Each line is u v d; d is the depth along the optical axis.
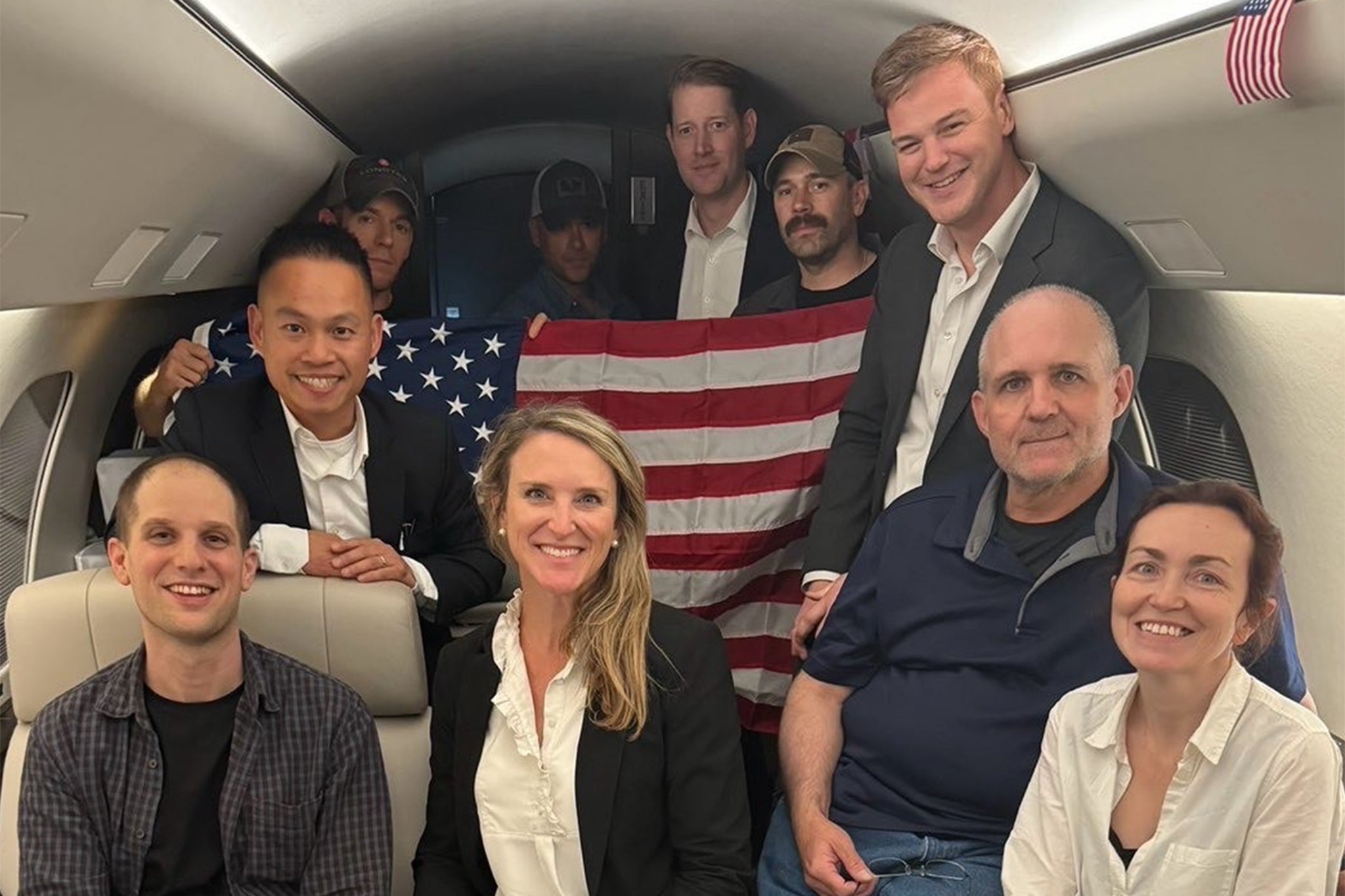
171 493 2.21
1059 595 2.44
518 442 2.35
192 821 2.31
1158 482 2.51
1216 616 1.96
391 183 3.97
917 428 3.18
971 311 3.05
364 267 2.84
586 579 2.32
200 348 3.55
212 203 3.18
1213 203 2.54
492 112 5.25
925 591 2.58
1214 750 1.99
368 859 2.39
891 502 3.19
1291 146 2.18
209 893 2.33
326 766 2.38
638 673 2.33
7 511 3.69
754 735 3.70
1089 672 2.40
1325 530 2.97
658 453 3.71
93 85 2.13
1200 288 3.00
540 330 3.84
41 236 2.48
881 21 3.33
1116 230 3.01
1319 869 1.91
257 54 2.98
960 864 2.41
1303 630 3.08
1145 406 3.66
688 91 4.22
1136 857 2.05
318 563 2.73
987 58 2.84
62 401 3.90
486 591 3.09
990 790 2.45
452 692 2.47
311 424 2.90
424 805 2.67
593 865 2.31
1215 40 2.18
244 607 2.61
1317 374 2.91
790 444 3.65
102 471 3.57
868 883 2.38
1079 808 2.15
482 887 2.41
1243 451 3.27
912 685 2.58
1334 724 3.02
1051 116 2.78
